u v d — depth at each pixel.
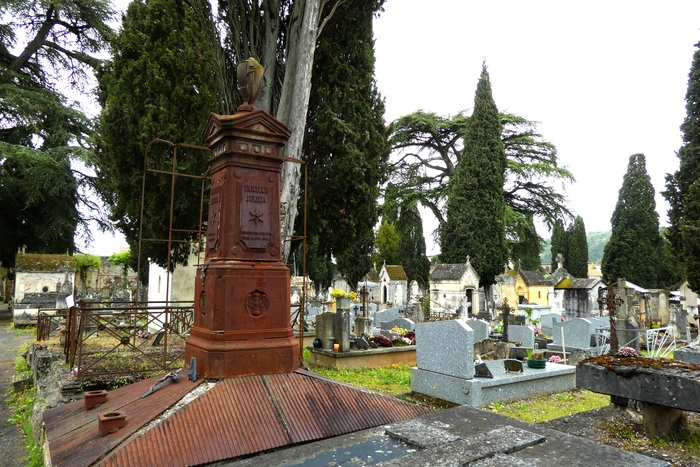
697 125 21.48
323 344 11.15
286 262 10.74
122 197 11.44
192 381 4.32
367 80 13.15
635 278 38.44
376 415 4.37
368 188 12.54
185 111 10.83
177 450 3.38
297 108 11.04
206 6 11.83
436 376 8.08
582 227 51.47
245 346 4.41
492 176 35.69
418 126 42.38
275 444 3.69
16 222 28.98
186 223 11.26
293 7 11.86
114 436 3.57
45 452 5.25
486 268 34.78
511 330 14.73
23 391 9.15
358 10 12.94
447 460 2.66
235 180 4.67
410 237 51.44
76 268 23.62
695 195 20.30
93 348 9.69
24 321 21.34
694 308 25.41
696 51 21.97
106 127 10.95
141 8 11.15
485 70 36.88
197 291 4.92
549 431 3.32
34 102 25.55
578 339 13.66
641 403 4.44
